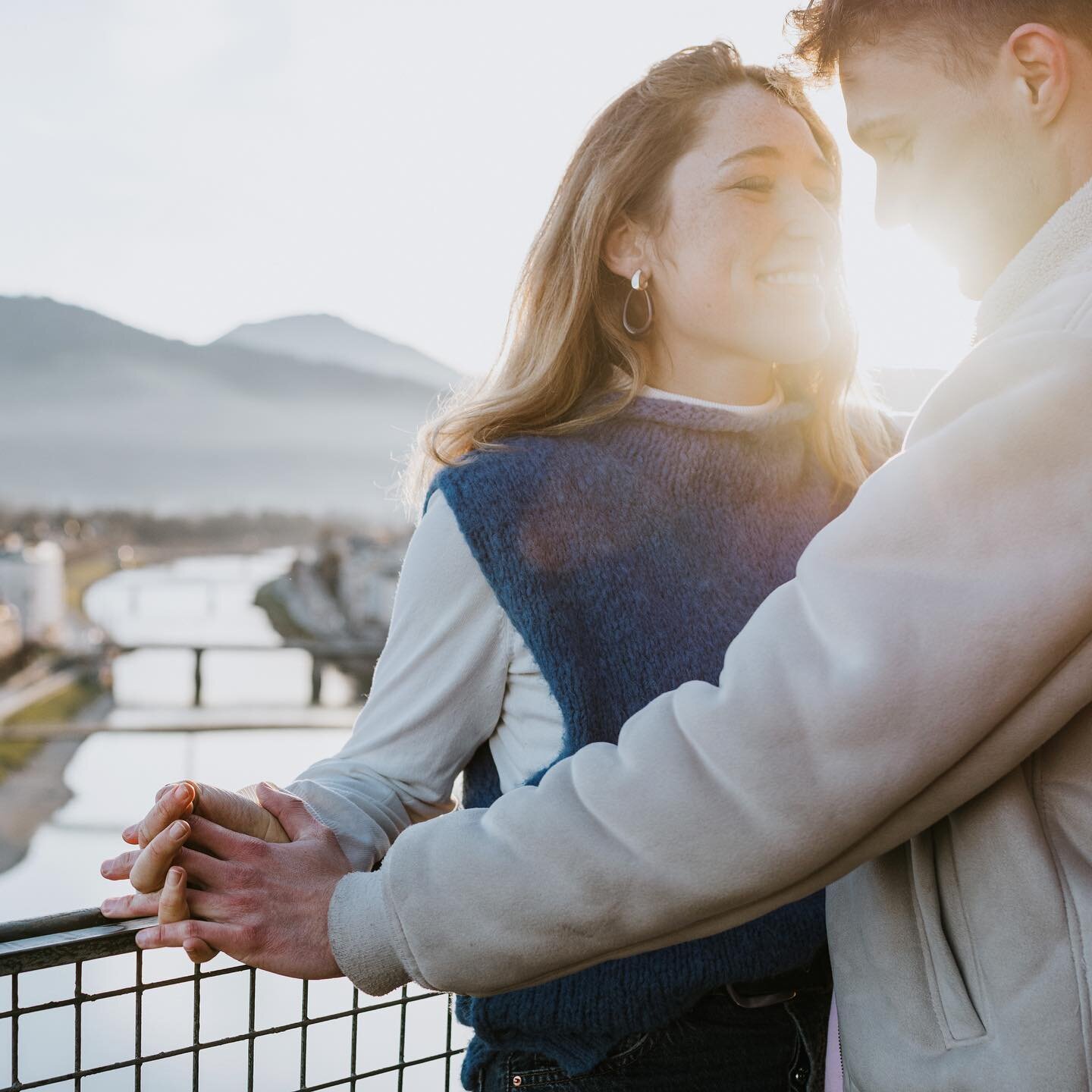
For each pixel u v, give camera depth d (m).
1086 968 0.68
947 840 0.74
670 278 1.15
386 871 0.80
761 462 1.15
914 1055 0.75
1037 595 0.64
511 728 1.11
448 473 1.09
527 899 0.72
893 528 0.67
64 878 24.41
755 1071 1.07
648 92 1.15
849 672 0.66
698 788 0.69
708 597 1.09
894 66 0.78
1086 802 0.70
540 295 1.21
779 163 1.13
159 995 1.49
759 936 1.01
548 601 1.03
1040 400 0.66
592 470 1.10
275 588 90.06
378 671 1.14
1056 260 0.73
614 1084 1.03
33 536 138.00
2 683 47.69
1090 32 0.73
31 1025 3.96
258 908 0.86
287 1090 1.05
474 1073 1.10
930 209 0.80
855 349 1.25
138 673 47.72
